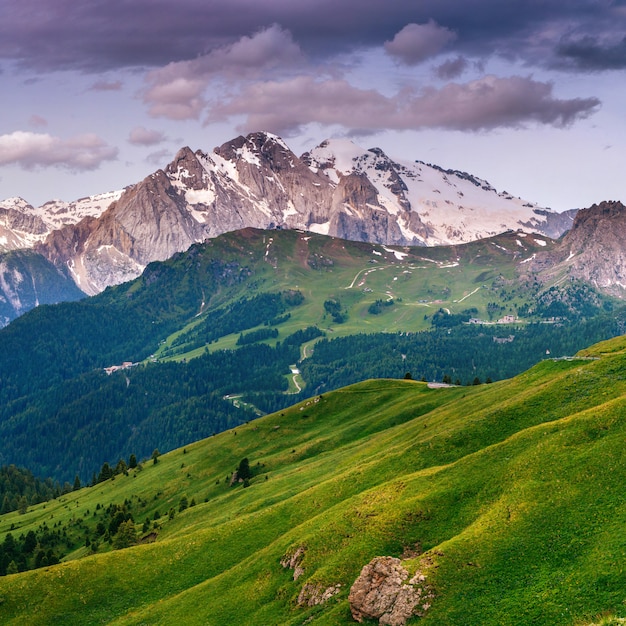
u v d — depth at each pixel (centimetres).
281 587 9325
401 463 11644
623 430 8894
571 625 6231
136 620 10175
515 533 7862
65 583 11769
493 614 6838
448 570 7631
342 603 8081
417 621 7212
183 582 11188
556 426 9731
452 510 9050
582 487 8175
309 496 12081
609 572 6638
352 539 9262
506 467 9306
